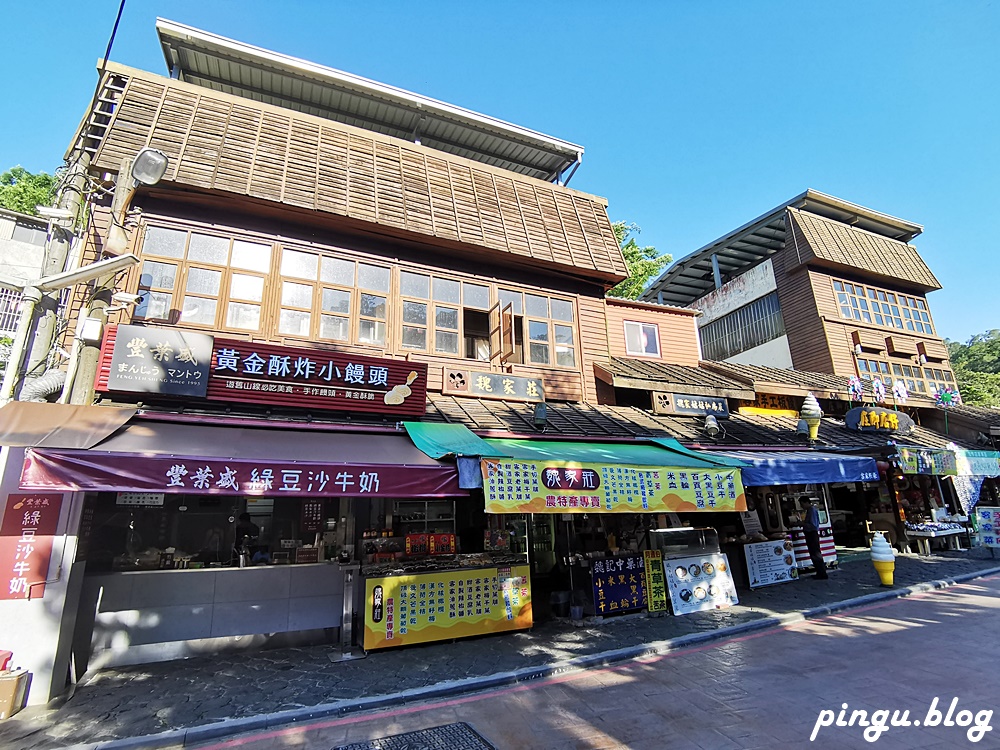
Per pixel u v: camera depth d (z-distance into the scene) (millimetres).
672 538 9641
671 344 15375
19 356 6043
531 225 11641
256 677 6238
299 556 8031
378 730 4953
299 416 7957
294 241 9391
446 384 9969
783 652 6848
